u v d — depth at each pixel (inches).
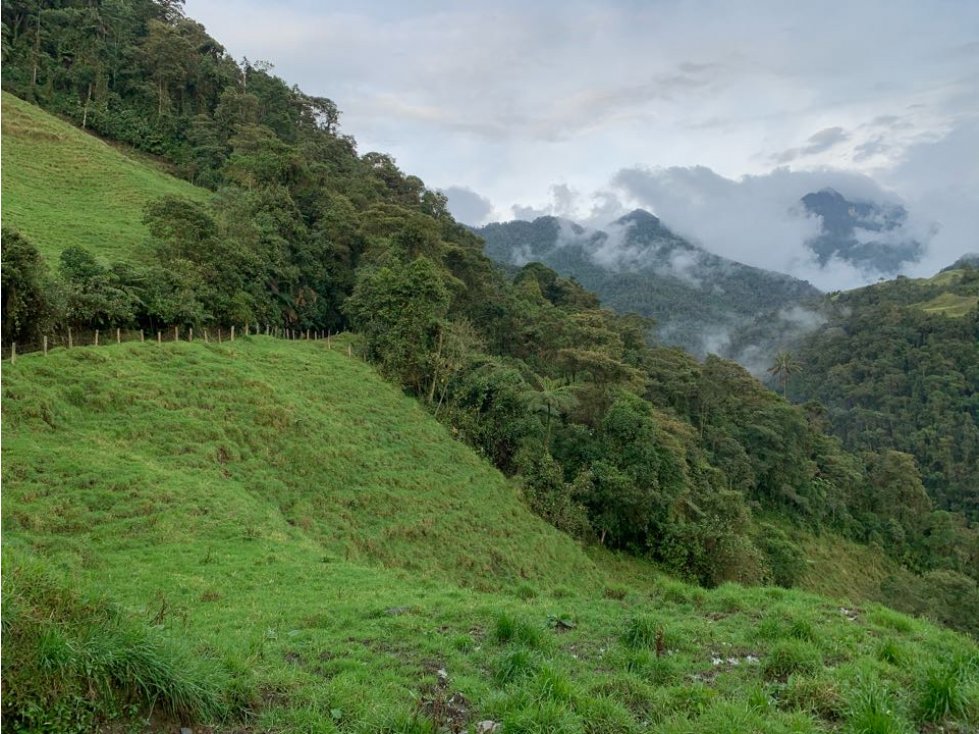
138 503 810.2
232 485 1007.6
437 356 1984.5
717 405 3088.1
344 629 472.1
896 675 397.4
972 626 1866.4
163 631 321.1
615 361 2062.0
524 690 327.3
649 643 448.5
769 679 394.6
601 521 1797.5
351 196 3181.6
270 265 2128.4
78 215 2336.4
